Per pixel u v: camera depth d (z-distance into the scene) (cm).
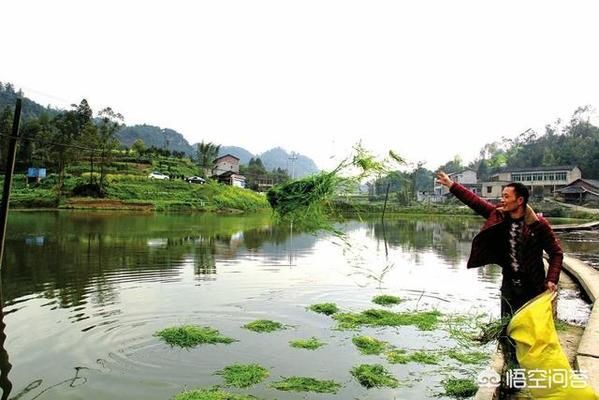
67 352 688
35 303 952
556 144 8194
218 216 4397
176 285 1150
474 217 5219
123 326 811
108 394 556
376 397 551
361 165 771
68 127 6619
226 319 872
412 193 6800
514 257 454
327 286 1175
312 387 574
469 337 752
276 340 755
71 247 1775
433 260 1705
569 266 1202
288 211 798
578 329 666
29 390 565
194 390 555
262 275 1305
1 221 1273
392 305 1002
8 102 11731
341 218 841
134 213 4394
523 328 421
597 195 5428
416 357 677
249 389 572
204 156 8525
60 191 4912
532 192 6544
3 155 5794
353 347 724
